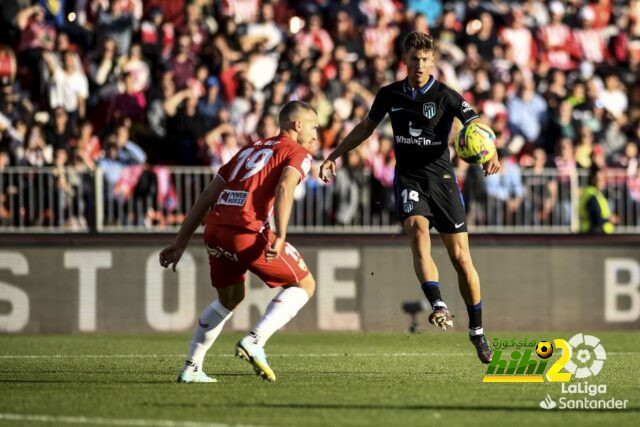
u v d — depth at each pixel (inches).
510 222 2143.2
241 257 1031.6
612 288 2182.6
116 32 2389.3
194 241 2023.9
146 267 2006.6
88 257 1985.7
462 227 1171.3
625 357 1478.8
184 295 2021.4
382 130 2257.6
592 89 2568.9
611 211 2191.2
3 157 2025.1
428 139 1165.1
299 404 916.0
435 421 827.4
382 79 2450.8
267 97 2290.8
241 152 1058.1
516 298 2144.4
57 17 2448.3
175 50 2359.7
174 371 1223.5
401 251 2106.3
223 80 2367.1
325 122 2308.1
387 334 2006.6
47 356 1456.7
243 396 968.3
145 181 2006.6
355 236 2091.5
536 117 2455.7
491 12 2834.6
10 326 1957.4
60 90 2241.6
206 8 2564.0
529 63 2790.4
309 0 2679.6
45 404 916.6
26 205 1964.8
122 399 947.3
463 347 1668.3
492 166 1160.8
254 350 1039.0
